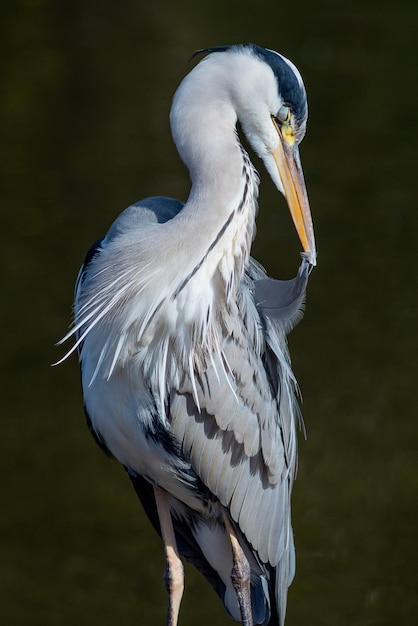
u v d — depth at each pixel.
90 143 20.11
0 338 14.61
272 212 17.64
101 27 25.77
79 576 10.90
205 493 6.90
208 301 6.36
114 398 6.64
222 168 6.30
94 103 21.77
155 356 6.45
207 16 26.34
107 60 23.70
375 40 24.58
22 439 12.99
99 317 6.31
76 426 13.26
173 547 6.96
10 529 11.60
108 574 10.98
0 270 16.08
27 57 23.95
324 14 26.41
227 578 7.31
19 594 10.69
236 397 6.58
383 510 11.67
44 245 16.70
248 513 6.88
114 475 12.55
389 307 15.20
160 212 6.84
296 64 23.06
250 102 6.68
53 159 19.52
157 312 6.33
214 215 6.26
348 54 23.73
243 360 6.62
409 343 14.43
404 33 25.06
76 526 11.70
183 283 6.29
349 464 12.36
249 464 6.80
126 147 19.95
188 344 6.41
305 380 13.75
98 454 12.84
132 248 6.35
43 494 12.16
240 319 6.64
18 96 22.05
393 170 18.86
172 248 6.27
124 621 10.35
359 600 10.51
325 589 10.74
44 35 25.25
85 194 18.14
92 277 6.47
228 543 7.16
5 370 14.10
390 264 16.17
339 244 16.64
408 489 11.98
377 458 12.44
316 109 21.12
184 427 6.60
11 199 18.08
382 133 20.25
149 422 6.61
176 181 18.58
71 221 17.34
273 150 6.88
